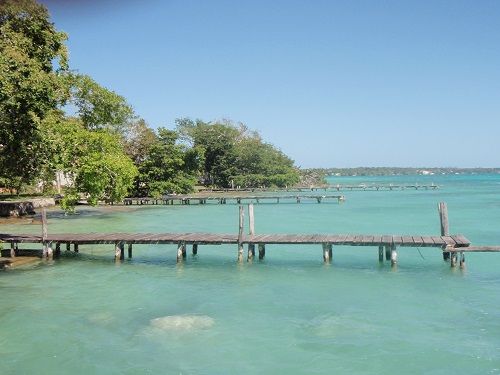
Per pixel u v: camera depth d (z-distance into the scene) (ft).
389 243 67.82
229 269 69.36
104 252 82.58
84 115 177.99
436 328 42.78
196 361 36.35
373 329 42.70
